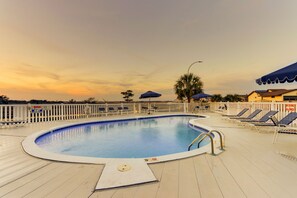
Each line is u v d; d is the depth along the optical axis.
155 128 9.23
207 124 8.04
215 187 2.11
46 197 1.90
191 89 19.41
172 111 16.55
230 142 4.48
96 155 5.02
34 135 5.41
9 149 3.86
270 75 3.45
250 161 3.05
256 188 2.09
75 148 5.68
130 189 2.07
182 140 6.78
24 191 2.04
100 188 2.08
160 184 2.19
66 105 9.92
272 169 2.69
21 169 2.71
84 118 10.65
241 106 10.73
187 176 2.43
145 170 2.61
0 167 2.80
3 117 7.12
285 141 4.61
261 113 8.26
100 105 11.95
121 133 7.98
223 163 2.96
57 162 3.01
